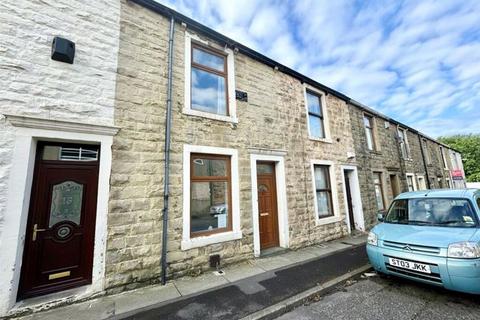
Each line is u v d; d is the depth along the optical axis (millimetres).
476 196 4184
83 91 3727
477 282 2945
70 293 3314
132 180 3959
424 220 4180
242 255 5176
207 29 5457
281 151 6543
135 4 4559
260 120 6289
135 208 3914
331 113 8828
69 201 3611
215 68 5809
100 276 3477
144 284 3836
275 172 6602
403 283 4027
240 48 6113
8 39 3277
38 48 3457
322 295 3711
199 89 5426
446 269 3117
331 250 6156
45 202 3436
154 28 4730
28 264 3219
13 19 3352
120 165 3881
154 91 4488
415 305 3242
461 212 3912
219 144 5254
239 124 5754
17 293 3082
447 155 20766
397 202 4984
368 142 10695
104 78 3955
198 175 4973
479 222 3615
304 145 7355
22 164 3139
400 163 12281
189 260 4375
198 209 4867
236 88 5961
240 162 5574
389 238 3920
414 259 3436
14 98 3205
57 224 3475
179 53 5020
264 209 6207
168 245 4172
